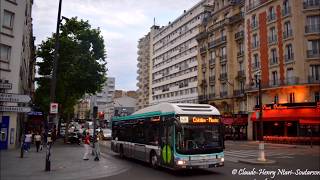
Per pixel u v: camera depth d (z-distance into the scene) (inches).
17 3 1133.1
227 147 1363.2
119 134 898.1
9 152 962.1
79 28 1530.5
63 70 1504.7
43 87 1592.0
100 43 1544.0
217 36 2502.5
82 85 1526.8
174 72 3575.3
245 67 2135.8
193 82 3107.8
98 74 1534.2
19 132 1476.4
